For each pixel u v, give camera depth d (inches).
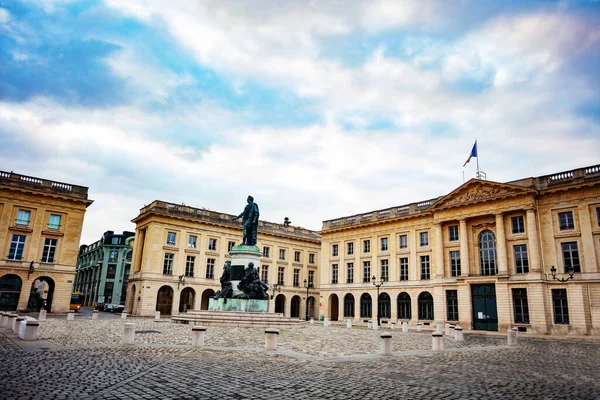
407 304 2096.5
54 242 1942.7
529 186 1691.7
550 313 1589.6
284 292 2691.9
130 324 698.8
